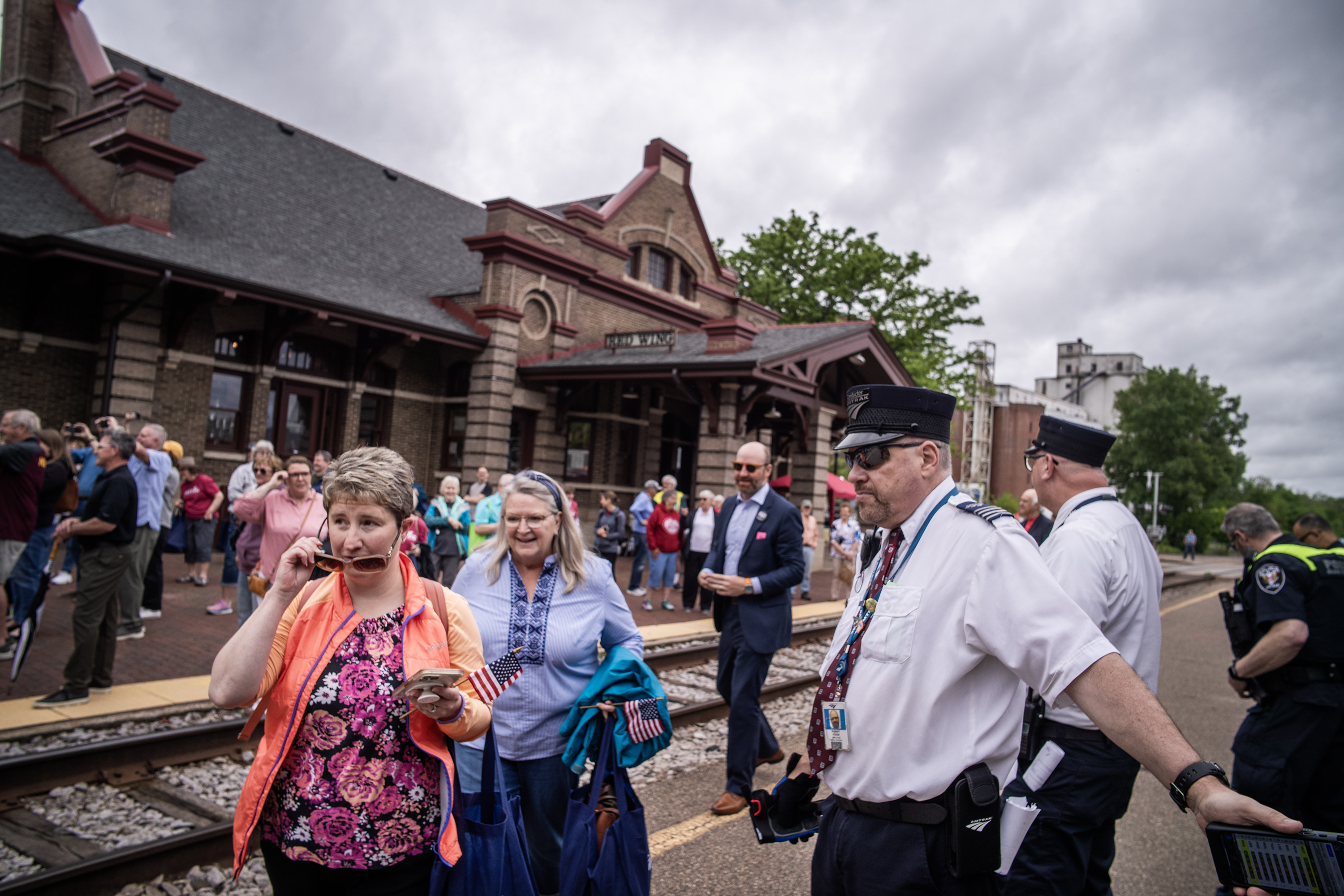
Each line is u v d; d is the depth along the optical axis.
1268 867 1.48
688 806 5.05
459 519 10.19
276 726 2.14
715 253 24.86
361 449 2.25
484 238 18.31
